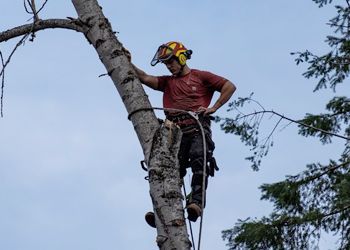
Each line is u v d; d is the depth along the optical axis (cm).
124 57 1065
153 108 1040
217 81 1215
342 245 2094
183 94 1212
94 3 1092
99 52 1073
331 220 2095
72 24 1095
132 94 1043
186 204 1141
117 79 1055
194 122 1188
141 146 1027
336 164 2170
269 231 2117
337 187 2073
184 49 1224
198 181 1152
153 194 996
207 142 1184
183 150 1181
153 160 1009
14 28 1126
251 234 2105
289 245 2111
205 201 1147
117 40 1077
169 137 1018
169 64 1220
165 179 998
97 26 1078
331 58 2191
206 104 1217
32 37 1123
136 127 1033
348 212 2080
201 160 1163
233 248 2133
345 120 2197
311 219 2086
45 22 1116
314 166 2173
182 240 972
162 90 1234
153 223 1167
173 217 981
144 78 1226
